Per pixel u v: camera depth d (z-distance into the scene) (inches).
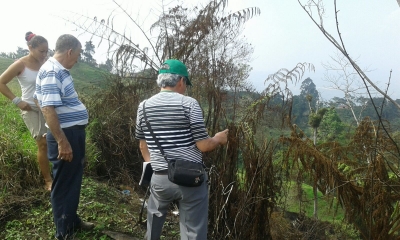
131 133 216.2
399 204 149.5
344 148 180.2
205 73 187.2
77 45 123.9
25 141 195.6
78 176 129.4
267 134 162.4
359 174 171.3
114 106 224.2
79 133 126.5
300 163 172.4
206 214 111.3
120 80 228.7
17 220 142.0
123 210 165.6
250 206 148.9
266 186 149.4
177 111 106.2
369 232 152.0
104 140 218.1
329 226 187.6
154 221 115.0
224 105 173.0
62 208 128.1
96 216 153.3
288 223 177.3
